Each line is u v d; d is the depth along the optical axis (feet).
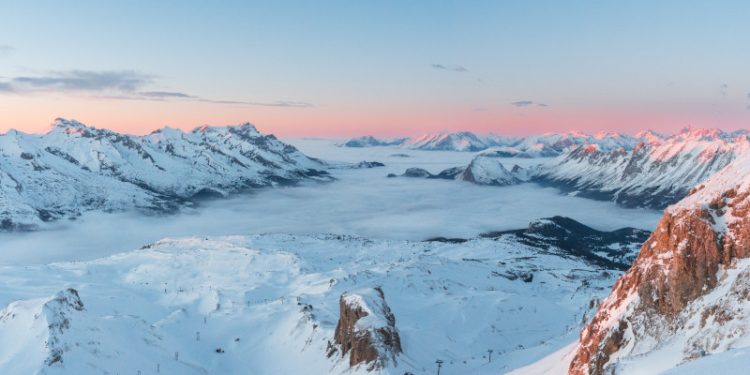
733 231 280.10
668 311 284.82
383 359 512.63
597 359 304.71
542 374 387.75
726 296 252.21
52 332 598.75
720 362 107.86
